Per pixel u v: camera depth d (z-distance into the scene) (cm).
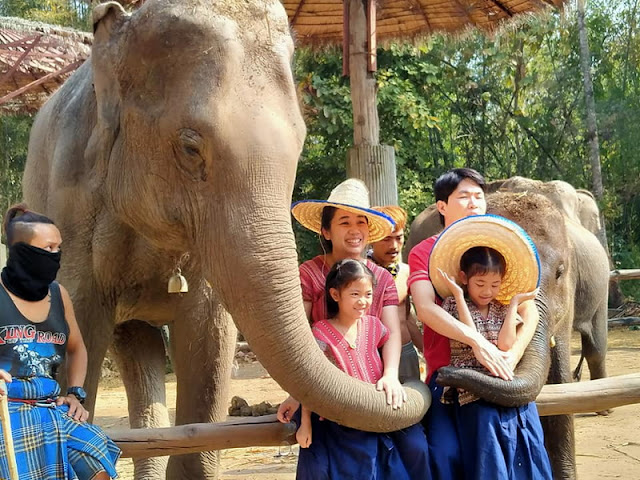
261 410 845
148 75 321
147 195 332
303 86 1327
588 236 719
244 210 291
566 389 338
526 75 2147
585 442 659
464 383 290
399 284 382
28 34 1012
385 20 803
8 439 278
